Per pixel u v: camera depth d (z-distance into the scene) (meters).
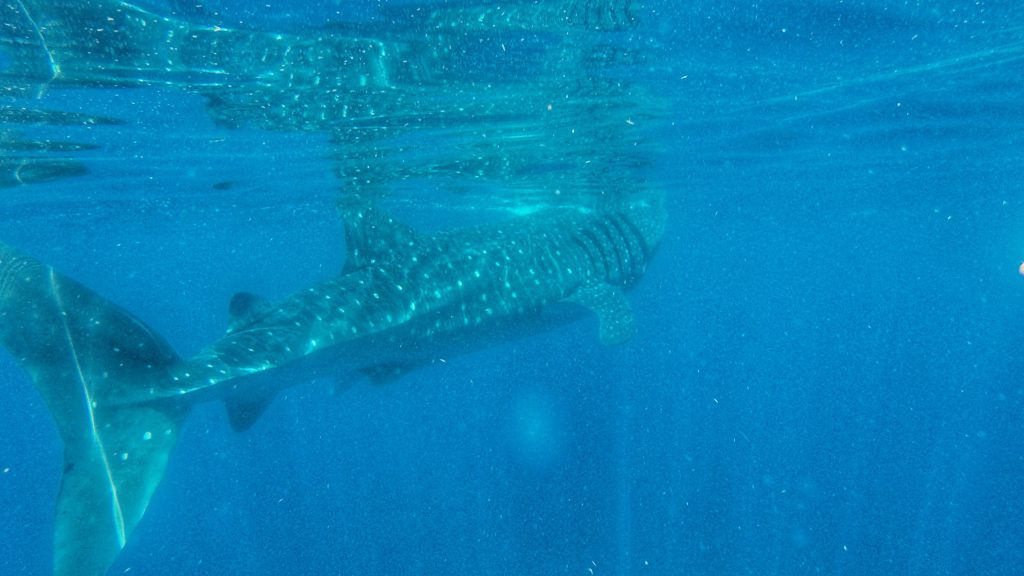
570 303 11.09
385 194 19.33
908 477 20.98
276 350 7.63
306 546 19.00
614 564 15.87
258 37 7.03
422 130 12.10
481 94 9.86
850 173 20.67
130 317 6.88
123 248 29.92
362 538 18.72
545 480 20.28
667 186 20.14
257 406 7.94
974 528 17.81
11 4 5.82
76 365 6.39
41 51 7.01
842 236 43.31
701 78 9.76
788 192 23.98
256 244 32.88
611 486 19.50
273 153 13.25
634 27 7.52
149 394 6.65
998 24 8.05
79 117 9.70
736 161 17.34
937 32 8.26
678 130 13.34
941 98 12.05
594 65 8.85
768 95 11.02
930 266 74.00
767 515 18.08
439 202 21.47
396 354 9.22
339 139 12.47
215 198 18.66
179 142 11.77
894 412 29.23
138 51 7.18
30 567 23.33
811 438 24.86
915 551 16.56
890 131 14.88
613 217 12.90
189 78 8.23
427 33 7.26
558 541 17.02
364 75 8.61
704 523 17.48
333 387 9.24
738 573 15.41
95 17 6.21
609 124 12.50
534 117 11.59
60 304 6.54
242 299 8.01
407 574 16.72
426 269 9.31
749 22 7.60
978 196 27.80
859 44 8.59
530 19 7.06
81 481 5.82
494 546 17.25
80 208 18.55
